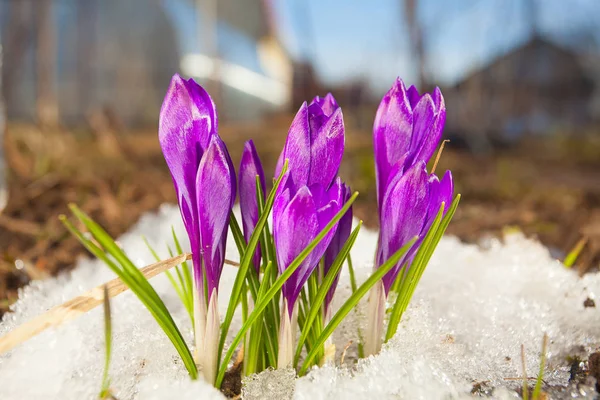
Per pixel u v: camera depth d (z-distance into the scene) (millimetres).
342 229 162
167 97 138
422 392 156
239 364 182
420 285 232
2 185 432
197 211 146
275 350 165
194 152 141
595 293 216
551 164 1658
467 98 1658
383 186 162
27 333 137
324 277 162
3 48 935
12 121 1342
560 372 185
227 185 139
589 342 201
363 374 163
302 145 141
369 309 172
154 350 174
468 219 548
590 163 1740
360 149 1036
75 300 146
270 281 164
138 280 137
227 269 229
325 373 161
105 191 516
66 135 983
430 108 158
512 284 236
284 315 152
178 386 149
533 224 512
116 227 421
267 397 157
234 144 1324
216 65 2160
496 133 1958
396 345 176
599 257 362
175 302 240
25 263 292
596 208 721
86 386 160
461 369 182
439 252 280
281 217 136
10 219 402
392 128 156
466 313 214
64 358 168
